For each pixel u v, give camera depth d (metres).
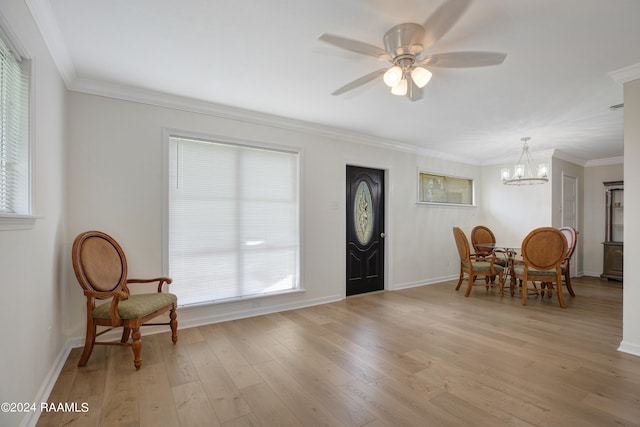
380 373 2.26
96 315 2.34
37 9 1.73
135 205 2.96
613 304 4.14
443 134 4.45
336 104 3.33
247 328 3.20
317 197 4.14
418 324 3.32
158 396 1.95
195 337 2.95
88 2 1.74
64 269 2.57
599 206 6.18
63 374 2.22
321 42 2.15
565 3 1.72
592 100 3.14
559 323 3.36
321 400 1.92
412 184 5.27
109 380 2.14
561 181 5.71
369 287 4.82
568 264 4.54
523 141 4.80
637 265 2.55
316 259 4.12
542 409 1.83
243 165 3.62
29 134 1.74
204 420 1.73
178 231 3.22
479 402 1.90
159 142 3.09
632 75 2.51
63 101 2.53
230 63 2.46
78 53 2.31
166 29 2.01
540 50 2.22
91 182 2.77
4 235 1.41
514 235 5.93
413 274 5.27
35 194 1.82
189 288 3.27
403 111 3.52
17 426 1.51
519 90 2.91
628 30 1.97
